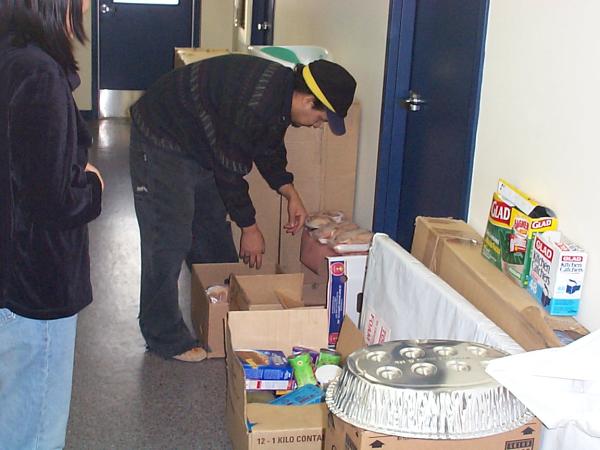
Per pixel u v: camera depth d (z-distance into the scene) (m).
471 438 1.48
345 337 2.68
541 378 1.47
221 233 3.62
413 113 3.39
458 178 2.92
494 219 2.29
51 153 1.62
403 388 1.45
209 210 3.55
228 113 2.68
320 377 2.49
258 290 3.05
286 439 2.24
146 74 7.95
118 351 3.24
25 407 1.85
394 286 2.44
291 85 2.67
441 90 3.09
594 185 2.00
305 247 3.54
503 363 1.47
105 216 4.89
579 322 2.06
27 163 1.62
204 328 3.19
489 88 2.57
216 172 2.78
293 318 2.67
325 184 3.77
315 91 2.62
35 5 1.63
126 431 2.71
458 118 2.93
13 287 1.74
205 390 2.98
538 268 2.07
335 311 2.95
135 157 2.96
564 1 2.12
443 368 1.53
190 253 3.65
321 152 3.70
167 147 2.87
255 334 2.66
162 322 3.13
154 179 2.92
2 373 1.81
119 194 5.35
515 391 1.45
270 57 3.76
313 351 2.67
